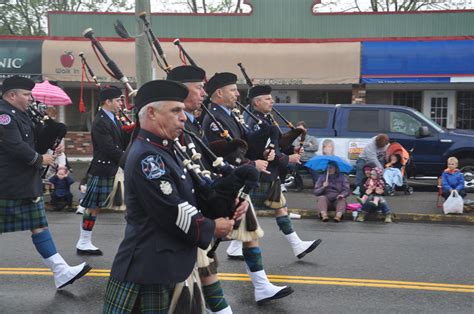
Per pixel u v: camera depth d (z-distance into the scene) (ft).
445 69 54.80
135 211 9.52
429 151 40.47
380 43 56.59
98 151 21.45
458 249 23.50
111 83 57.26
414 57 55.26
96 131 21.30
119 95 21.83
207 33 62.03
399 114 41.01
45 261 17.10
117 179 21.59
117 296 9.59
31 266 20.20
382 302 16.53
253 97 18.86
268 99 18.79
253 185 10.24
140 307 9.49
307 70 56.54
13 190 16.22
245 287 17.90
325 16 61.16
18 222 16.57
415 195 38.22
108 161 21.44
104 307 9.92
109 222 29.73
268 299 16.15
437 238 25.89
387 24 60.70
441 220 30.71
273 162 18.66
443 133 40.52
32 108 17.48
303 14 61.26
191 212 9.33
